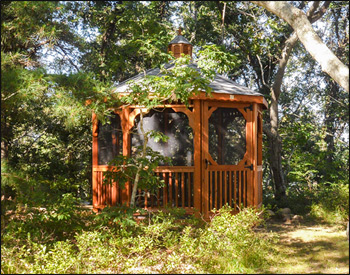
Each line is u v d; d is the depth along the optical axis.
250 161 7.02
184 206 6.70
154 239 5.07
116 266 4.44
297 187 12.00
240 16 11.01
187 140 6.77
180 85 5.42
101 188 7.18
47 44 6.39
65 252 4.39
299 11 5.00
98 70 11.01
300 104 14.20
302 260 4.93
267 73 12.38
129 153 6.84
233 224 5.16
